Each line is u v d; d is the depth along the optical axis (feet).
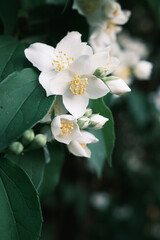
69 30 0.88
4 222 0.66
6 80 0.65
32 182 0.70
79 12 0.86
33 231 0.66
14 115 0.63
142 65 1.23
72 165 1.88
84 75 0.70
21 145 0.70
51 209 1.97
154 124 1.89
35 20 0.90
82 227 2.07
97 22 0.89
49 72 0.70
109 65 0.72
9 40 0.76
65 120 0.70
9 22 0.91
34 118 0.62
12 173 0.68
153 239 2.25
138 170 2.22
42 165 0.77
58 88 0.69
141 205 2.23
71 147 0.74
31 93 0.65
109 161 0.77
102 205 2.16
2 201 0.67
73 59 0.72
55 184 0.85
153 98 1.69
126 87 0.72
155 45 1.84
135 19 1.84
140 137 2.07
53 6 0.90
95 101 0.73
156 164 2.23
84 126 0.70
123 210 2.23
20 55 0.73
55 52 0.71
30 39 0.90
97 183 2.11
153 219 2.31
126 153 2.17
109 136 0.75
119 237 2.18
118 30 0.96
